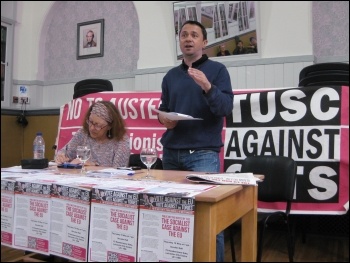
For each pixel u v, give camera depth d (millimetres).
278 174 2076
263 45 3742
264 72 3725
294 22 3613
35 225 1258
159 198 1021
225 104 1680
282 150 2734
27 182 1280
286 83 3625
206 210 978
